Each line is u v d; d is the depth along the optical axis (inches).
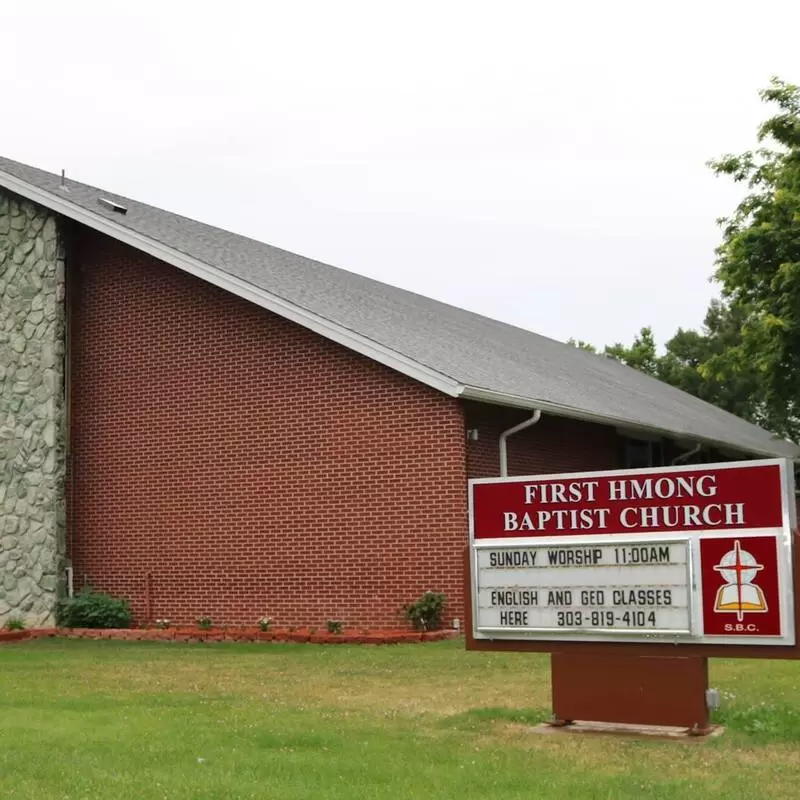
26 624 815.7
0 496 837.8
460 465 692.1
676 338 2085.4
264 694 462.6
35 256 850.1
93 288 851.4
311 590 736.3
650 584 374.6
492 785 295.4
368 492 721.6
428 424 704.4
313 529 740.0
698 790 291.4
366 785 294.7
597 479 386.0
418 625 686.5
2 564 829.8
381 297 1013.8
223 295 791.7
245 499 768.3
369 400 726.5
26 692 466.0
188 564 786.2
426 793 286.2
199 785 291.1
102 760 323.3
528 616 393.1
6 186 847.1
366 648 637.3
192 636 715.4
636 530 378.0
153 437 811.4
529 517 396.2
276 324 767.7
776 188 957.8
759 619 358.6
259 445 766.5
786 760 333.4
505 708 423.2
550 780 302.7
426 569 698.2
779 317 928.9
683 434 931.3
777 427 1465.3
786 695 449.7
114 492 823.1
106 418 833.5
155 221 904.9
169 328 813.9
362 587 718.5
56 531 817.5
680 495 372.5
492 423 738.8
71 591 823.7
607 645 383.2
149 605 797.2
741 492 363.9
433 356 737.6
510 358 935.7
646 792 289.7
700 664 370.9
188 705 429.7
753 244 940.6
